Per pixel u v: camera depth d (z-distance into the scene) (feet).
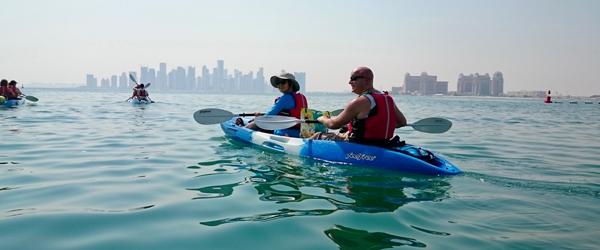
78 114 38.17
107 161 16.15
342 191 11.79
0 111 38.42
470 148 21.49
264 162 16.24
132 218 9.27
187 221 9.10
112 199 10.82
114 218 9.26
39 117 33.91
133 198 10.94
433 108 77.15
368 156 15.20
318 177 13.57
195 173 14.15
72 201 10.58
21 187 11.89
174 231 8.47
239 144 21.30
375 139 15.49
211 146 20.47
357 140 15.80
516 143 24.09
